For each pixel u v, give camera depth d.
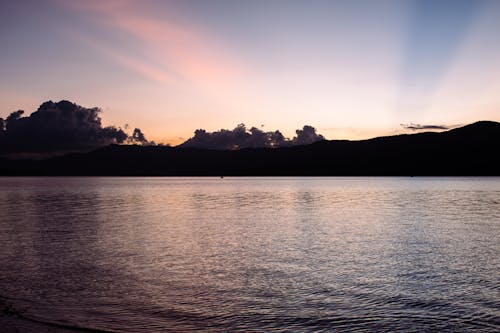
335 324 14.66
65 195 101.56
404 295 17.94
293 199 80.00
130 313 15.79
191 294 18.20
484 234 34.09
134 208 62.69
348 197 84.25
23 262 24.52
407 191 104.19
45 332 13.62
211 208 61.69
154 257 25.89
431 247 28.69
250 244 30.34
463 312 15.74
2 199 86.06
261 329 14.26
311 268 22.94
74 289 18.92
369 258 25.39
